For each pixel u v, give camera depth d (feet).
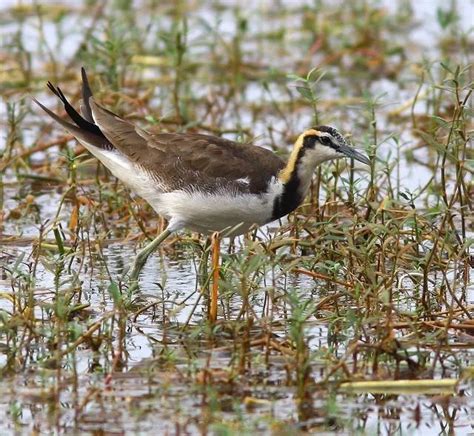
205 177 45.09
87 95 49.16
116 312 41.14
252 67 74.79
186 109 63.67
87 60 66.03
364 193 52.49
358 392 37.42
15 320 40.01
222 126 65.82
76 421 35.37
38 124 66.08
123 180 47.44
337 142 46.01
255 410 36.17
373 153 49.65
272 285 41.73
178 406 36.32
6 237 52.06
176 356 39.75
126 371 38.75
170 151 45.98
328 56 76.23
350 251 43.83
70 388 37.58
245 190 44.91
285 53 76.84
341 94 69.97
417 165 60.54
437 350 39.09
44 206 56.44
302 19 81.30
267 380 38.06
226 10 83.71
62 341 40.52
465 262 45.57
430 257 42.75
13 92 67.87
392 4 84.99
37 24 78.74
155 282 46.83
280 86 72.43
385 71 75.20
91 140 47.67
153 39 77.66
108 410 36.09
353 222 45.44
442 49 76.79
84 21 79.46
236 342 39.63
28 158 60.29
